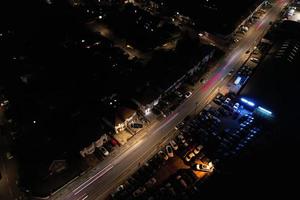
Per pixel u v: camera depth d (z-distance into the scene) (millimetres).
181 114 83938
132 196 64875
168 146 75000
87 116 80062
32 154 70312
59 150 70438
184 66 93750
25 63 94812
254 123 82062
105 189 66188
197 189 66188
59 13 116375
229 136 78375
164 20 119375
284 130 80812
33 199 63250
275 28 117062
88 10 119938
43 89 86938
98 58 97688
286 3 134625
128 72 93500
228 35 108250
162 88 86250
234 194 64938
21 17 112688
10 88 86812
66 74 92000
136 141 76438
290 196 64875
